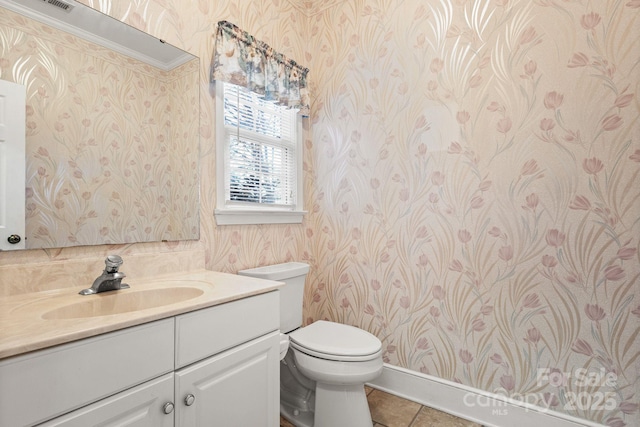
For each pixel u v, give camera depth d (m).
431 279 1.66
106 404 0.72
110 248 1.19
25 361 0.61
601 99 1.27
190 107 1.44
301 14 2.10
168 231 1.35
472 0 1.55
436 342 1.65
